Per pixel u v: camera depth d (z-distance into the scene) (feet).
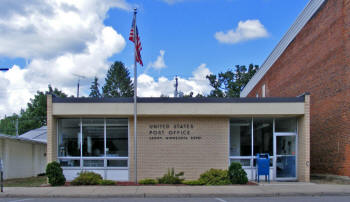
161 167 50.57
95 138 51.62
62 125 51.90
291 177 52.26
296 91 68.49
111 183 45.91
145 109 49.49
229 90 186.80
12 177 66.44
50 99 49.26
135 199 36.37
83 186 44.27
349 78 49.47
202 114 49.67
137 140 50.93
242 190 40.57
